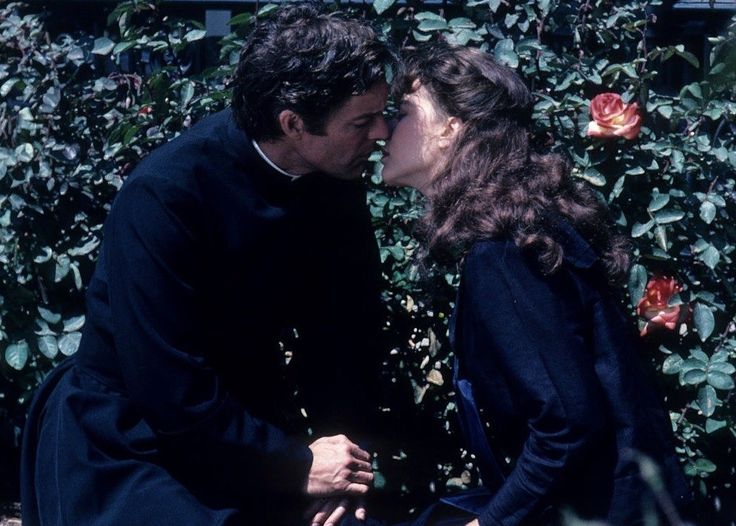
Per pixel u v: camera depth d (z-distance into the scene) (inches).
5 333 157.5
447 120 103.7
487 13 147.3
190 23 157.3
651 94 146.2
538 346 95.0
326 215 117.2
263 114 104.5
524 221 96.9
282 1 146.8
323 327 124.6
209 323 110.2
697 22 176.9
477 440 104.0
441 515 111.7
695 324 141.7
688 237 144.8
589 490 97.4
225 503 109.9
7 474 179.6
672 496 98.1
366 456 115.1
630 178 144.4
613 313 100.0
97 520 105.9
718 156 140.5
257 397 117.9
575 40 147.1
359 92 102.2
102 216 158.2
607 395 97.3
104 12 173.6
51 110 152.6
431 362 152.9
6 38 157.4
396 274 148.4
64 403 110.0
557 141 143.4
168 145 108.5
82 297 161.6
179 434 104.9
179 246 103.7
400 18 150.9
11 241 155.3
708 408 143.3
